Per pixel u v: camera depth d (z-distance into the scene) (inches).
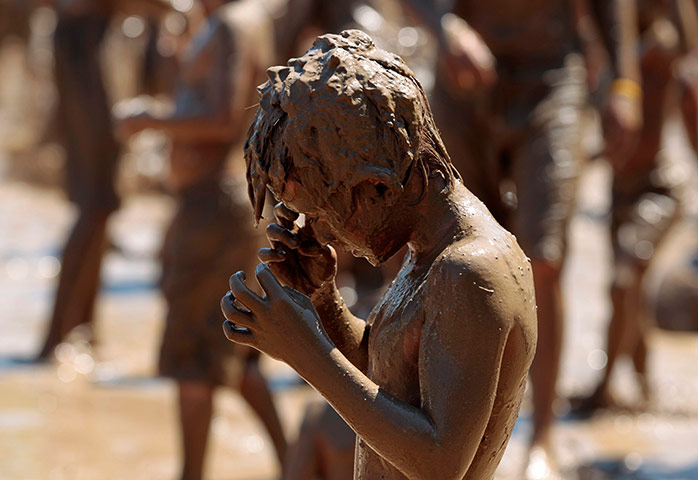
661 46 645.9
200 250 469.7
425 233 217.8
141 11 716.7
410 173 212.1
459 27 504.7
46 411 596.4
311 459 365.4
